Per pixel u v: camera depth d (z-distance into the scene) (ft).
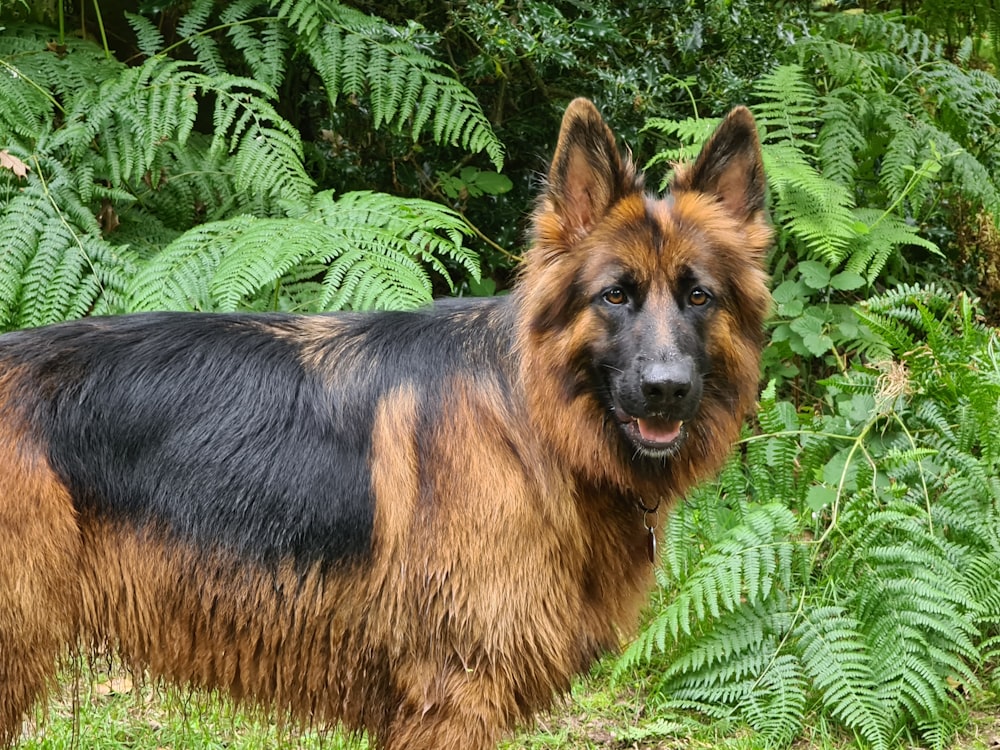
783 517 14.84
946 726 13.62
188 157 17.99
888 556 14.48
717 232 10.46
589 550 10.69
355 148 20.49
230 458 10.30
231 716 12.36
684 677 14.51
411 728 10.55
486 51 18.97
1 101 16.42
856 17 21.88
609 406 10.27
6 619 9.86
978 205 21.03
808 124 20.90
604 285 10.05
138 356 10.49
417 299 15.23
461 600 10.21
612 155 10.34
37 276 15.34
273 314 11.37
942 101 20.88
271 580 10.36
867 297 20.22
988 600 14.60
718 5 20.25
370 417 10.53
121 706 14.14
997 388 15.64
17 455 9.81
